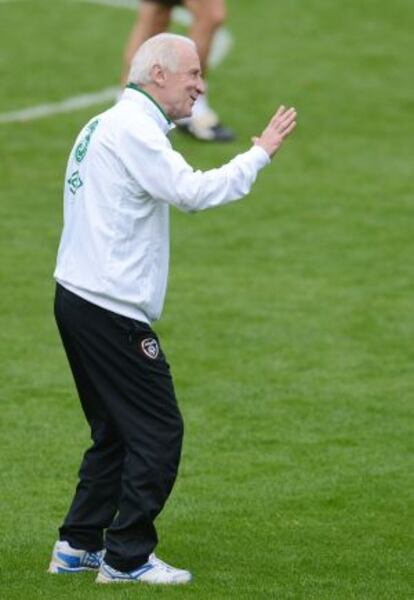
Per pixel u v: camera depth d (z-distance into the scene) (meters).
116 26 68.12
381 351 35.00
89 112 54.84
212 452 29.17
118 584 22.47
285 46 65.00
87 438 29.83
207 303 37.94
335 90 58.53
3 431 30.05
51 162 49.25
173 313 37.16
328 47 64.94
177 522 25.78
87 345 22.03
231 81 59.25
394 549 24.52
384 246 42.59
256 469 28.36
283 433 30.20
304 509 26.47
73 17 69.62
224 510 26.38
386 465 28.58
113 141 21.67
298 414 31.20
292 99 57.16
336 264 41.16
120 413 22.17
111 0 73.44
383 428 30.48
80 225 21.95
